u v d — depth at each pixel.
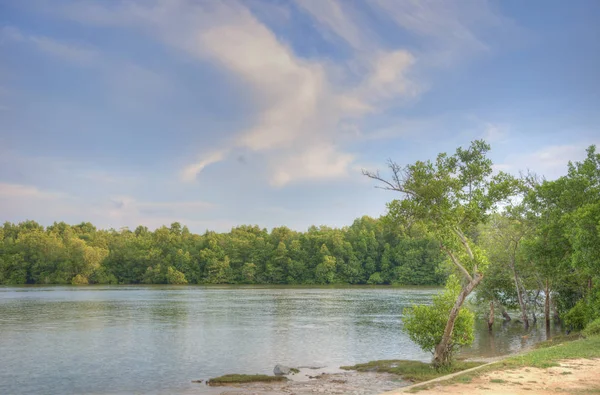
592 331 33.50
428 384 19.22
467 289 27.84
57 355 38.00
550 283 47.84
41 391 27.39
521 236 48.78
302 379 29.34
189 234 199.88
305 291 128.50
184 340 45.34
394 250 162.12
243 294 115.94
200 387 27.72
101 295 109.44
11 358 36.75
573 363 21.95
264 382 28.53
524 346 39.75
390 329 52.78
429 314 29.88
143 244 175.38
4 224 198.62
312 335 48.47
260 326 55.41
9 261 154.62
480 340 43.41
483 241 52.88
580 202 40.78
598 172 42.44
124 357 37.12
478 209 27.69
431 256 149.38
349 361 35.66
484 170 28.55
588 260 33.72
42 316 65.50
